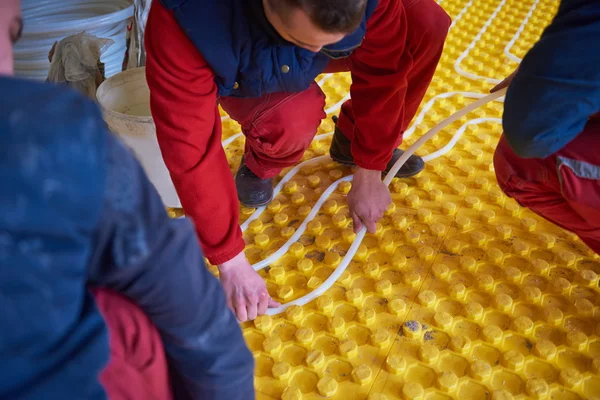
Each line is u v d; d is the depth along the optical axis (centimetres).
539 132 82
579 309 108
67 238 33
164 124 82
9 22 40
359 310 110
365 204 119
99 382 38
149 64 80
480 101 118
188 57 78
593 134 90
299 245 123
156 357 49
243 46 82
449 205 131
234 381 54
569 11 73
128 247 39
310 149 152
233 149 151
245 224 130
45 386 34
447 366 101
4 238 31
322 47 80
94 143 34
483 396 96
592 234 100
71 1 180
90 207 34
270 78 89
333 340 105
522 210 130
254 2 75
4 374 33
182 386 57
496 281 116
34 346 33
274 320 109
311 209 132
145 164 123
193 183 86
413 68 114
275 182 142
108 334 38
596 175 89
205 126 84
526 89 79
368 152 112
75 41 135
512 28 201
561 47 72
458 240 124
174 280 43
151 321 48
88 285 43
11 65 40
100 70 139
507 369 99
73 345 36
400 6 92
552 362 100
